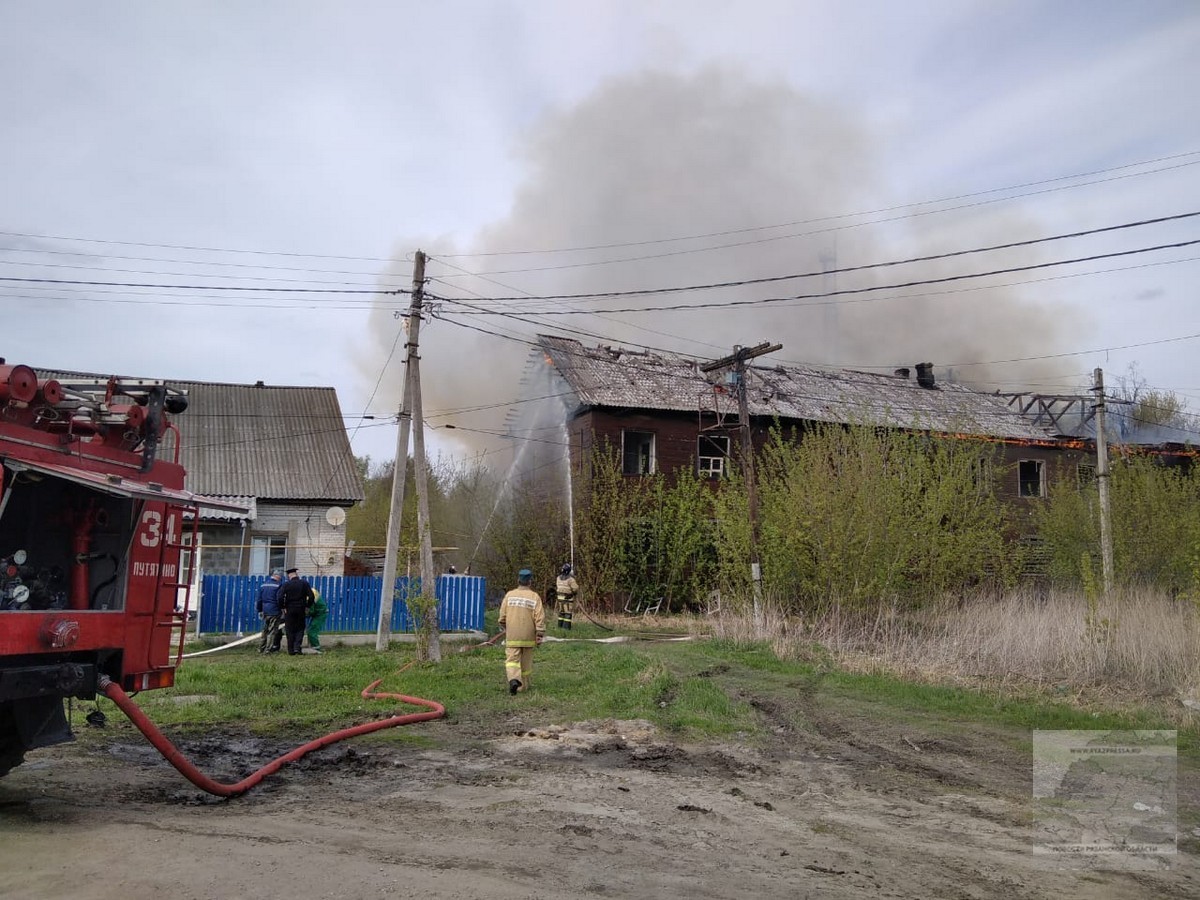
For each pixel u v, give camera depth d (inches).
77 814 239.3
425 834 230.1
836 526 759.1
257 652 693.3
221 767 311.0
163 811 247.1
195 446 1055.6
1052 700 439.8
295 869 195.9
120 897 174.6
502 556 1243.2
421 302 666.2
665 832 238.8
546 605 1154.7
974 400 1540.4
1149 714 402.3
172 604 288.5
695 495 1171.9
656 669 509.0
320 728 381.4
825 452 816.9
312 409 1169.4
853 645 649.6
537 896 184.9
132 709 253.6
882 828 247.1
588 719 399.2
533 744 353.7
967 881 204.5
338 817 245.9
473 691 474.0
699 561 1151.0
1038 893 198.2
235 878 188.2
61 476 239.9
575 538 1143.0
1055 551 1044.5
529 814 253.3
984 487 893.8
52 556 264.4
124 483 257.0
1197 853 229.1
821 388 1403.8
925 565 784.3
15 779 279.1
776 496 844.0
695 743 359.3
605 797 275.4
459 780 295.1
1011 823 253.4
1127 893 199.8
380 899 179.3
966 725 398.3
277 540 1019.3
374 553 1194.0
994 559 892.0
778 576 791.1
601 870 204.4
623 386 1236.5
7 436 233.5
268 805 258.8
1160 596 716.0
